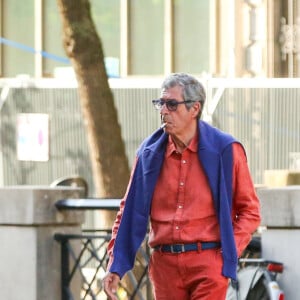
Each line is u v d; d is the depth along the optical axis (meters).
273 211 15.36
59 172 29.17
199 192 12.40
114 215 21.55
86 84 22.34
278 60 32.03
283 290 15.27
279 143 27.12
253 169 27.31
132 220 12.75
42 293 16.94
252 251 15.81
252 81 27.19
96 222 26.98
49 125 29.25
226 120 27.36
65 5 22.36
